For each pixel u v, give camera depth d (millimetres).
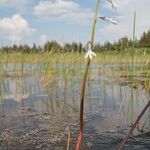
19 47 22016
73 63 19219
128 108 10727
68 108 11070
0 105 11852
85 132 7789
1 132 7930
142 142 6824
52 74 18219
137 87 15383
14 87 17266
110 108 10922
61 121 9180
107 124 8617
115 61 21594
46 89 16125
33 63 23234
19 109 10961
